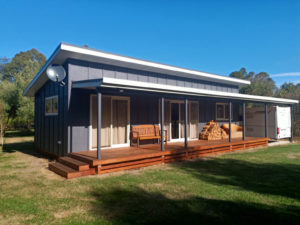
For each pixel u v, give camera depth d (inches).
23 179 213.0
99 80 227.5
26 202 153.0
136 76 353.1
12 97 736.3
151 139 363.3
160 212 135.6
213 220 124.7
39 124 394.9
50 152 333.7
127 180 205.9
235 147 393.1
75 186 188.5
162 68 378.6
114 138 320.2
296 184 195.0
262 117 507.5
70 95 277.9
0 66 1662.2
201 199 157.5
